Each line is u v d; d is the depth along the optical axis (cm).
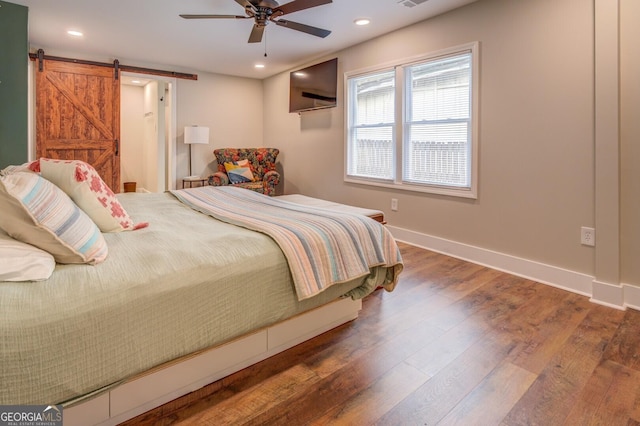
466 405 150
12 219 124
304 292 164
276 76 618
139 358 127
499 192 321
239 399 152
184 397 152
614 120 244
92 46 459
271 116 640
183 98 581
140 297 126
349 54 462
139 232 183
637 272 243
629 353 189
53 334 109
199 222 210
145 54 496
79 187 170
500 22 309
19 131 315
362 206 466
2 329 102
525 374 171
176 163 586
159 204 266
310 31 327
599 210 254
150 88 675
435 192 375
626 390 160
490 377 169
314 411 146
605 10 244
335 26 387
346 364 178
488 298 260
